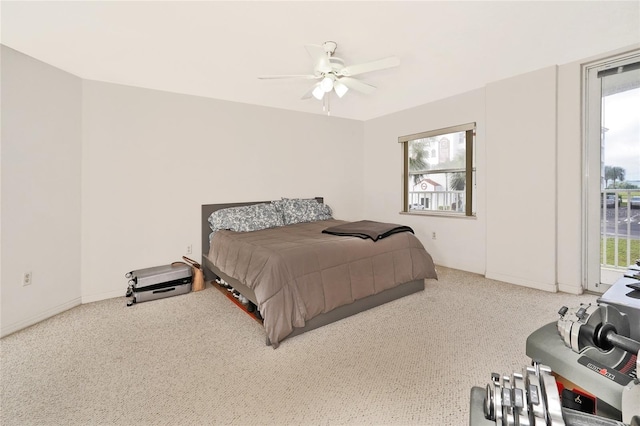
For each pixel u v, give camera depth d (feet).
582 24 7.13
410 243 9.68
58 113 8.87
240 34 7.23
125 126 10.31
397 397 4.99
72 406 4.86
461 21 6.89
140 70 9.21
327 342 6.81
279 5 6.15
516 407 2.02
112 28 6.92
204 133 11.93
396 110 14.85
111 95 10.07
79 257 9.52
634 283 3.74
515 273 10.78
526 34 7.55
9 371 5.84
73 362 6.14
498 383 2.32
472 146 12.23
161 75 9.61
